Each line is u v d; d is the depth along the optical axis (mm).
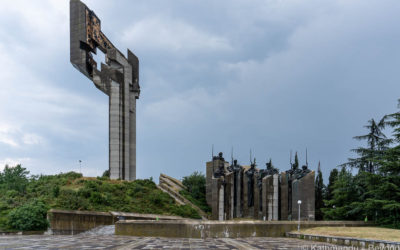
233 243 26844
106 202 56219
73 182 63844
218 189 64812
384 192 44344
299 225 36625
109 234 41656
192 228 33594
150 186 71750
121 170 72875
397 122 44719
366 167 54469
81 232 46188
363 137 55781
